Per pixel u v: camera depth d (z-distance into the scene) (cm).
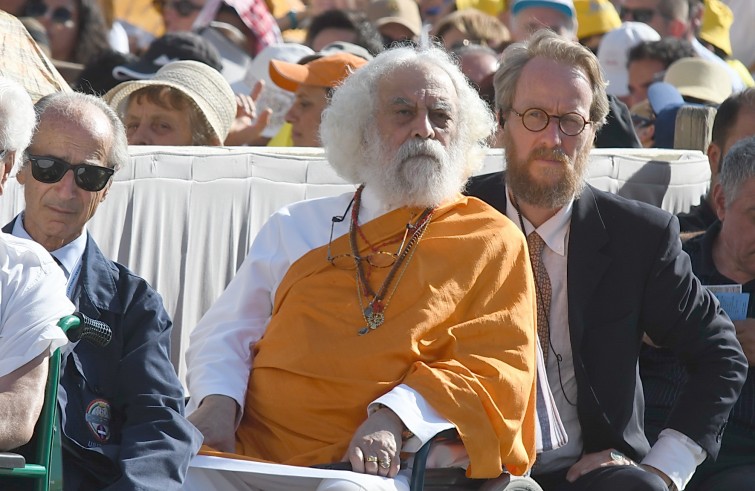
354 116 1606
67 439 1335
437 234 1581
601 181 2142
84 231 1442
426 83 1586
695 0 3600
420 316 1521
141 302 1429
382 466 1393
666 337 1662
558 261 1662
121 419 1396
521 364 1503
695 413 1634
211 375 1573
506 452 1456
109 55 2483
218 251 1881
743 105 2044
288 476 1445
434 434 1418
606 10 3438
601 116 1691
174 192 1831
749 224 1812
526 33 3155
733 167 1827
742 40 3978
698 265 1877
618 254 1644
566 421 1644
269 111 2428
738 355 1666
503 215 1619
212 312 1653
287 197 1941
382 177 1579
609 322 1628
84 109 1424
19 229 1436
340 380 1509
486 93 2381
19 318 1235
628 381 1625
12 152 1262
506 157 1684
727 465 1786
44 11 2589
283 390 1538
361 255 1589
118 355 1399
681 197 2239
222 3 2941
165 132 2173
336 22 2888
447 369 1475
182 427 1384
